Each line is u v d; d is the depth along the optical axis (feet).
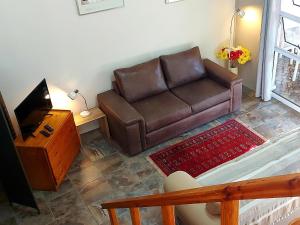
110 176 12.57
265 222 7.29
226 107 14.85
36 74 13.07
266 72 15.37
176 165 12.73
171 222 4.57
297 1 14.10
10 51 12.19
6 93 12.80
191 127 14.26
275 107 15.64
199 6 15.49
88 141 14.60
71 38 13.15
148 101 14.24
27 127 11.35
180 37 15.79
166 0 14.47
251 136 13.82
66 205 11.50
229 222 3.34
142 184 12.07
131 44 14.62
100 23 13.47
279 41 15.39
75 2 12.59
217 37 16.83
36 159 11.37
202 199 3.57
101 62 14.24
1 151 9.95
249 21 15.72
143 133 13.05
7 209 11.59
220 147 13.41
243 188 2.97
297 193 2.55
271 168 8.54
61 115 12.76
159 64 14.74
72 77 13.88
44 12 12.21
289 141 9.75
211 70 15.42
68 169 12.98
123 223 10.55
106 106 13.66
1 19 11.60
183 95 14.47
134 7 13.91
